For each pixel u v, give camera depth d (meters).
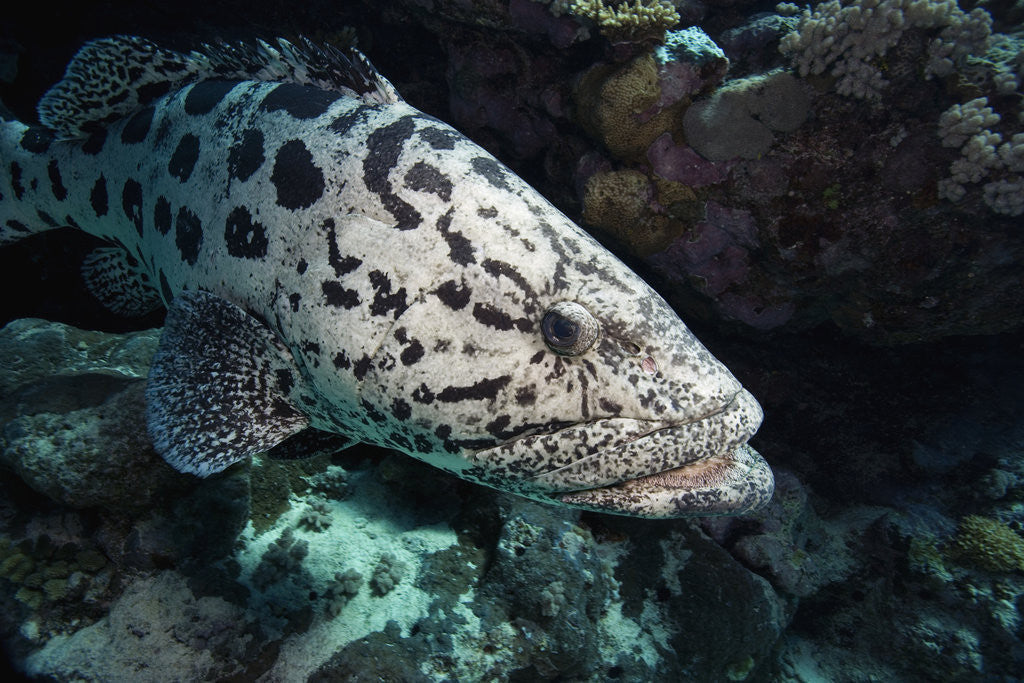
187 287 0.59
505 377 0.48
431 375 0.49
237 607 0.64
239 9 0.98
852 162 0.79
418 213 0.50
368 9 0.97
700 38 0.81
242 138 0.57
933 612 1.02
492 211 0.50
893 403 1.16
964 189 0.76
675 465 0.47
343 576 0.70
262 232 0.54
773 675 1.02
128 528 0.65
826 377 1.15
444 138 0.53
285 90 0.58
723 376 0.50
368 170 0.51
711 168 0.83
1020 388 1.15
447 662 0.68
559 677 0.77
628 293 0.49
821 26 0.76
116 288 0.85
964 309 0.86
